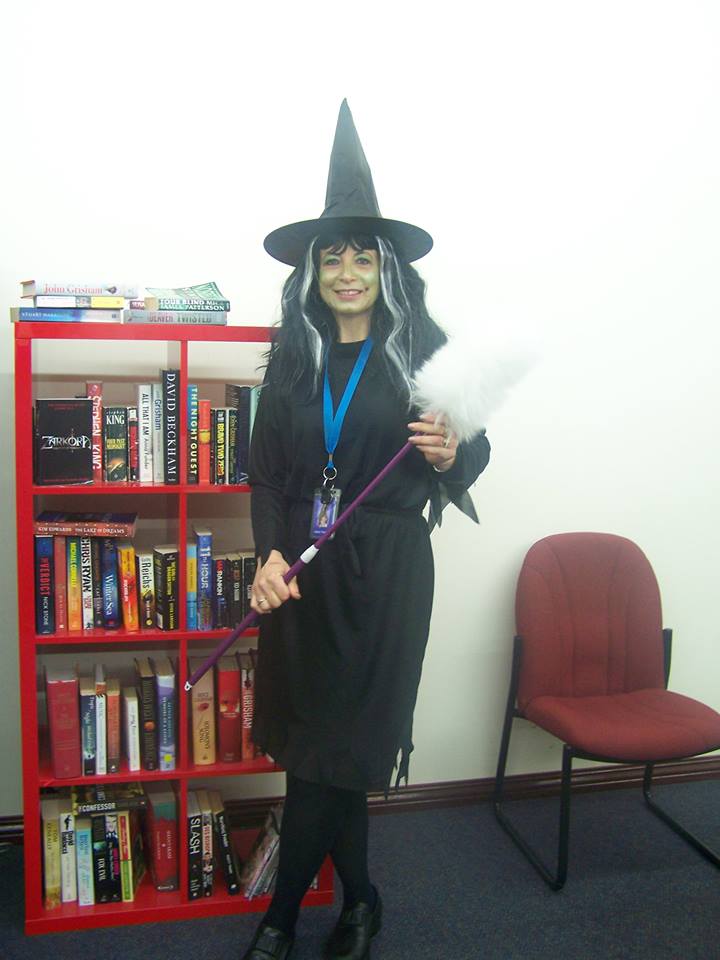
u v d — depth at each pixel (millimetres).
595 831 2451
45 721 2240
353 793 1821
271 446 1795
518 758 2650
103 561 1887
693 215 2570
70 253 2131
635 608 2457
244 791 2398
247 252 2246
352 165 1715
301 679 1700
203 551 1901
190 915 1994
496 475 2516
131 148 2145
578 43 2422
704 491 2719
